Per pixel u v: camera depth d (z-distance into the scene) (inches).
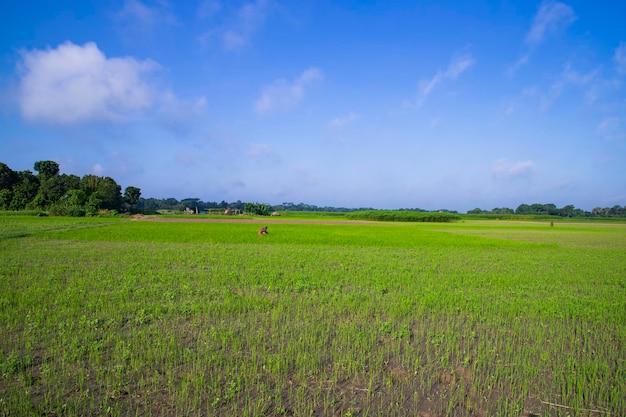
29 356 321.1
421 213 5004.9
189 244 1279.5
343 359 342.3
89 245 1173.1
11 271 688.4
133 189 5447.8
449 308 515.8
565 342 406.6
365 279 709.9
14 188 4126.5
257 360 335.9
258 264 857.5
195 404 262.2
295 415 255.4
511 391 298.0
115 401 266.2
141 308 478.3
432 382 310.0
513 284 706.2
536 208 7657.5
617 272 868.0
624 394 296.2
